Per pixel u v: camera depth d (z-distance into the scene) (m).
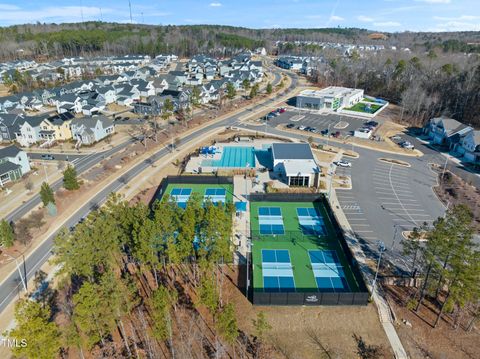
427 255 38.91
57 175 78.00
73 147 94.31
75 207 64.62
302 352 36.50
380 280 45.94
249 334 38.34
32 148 94.25
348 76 164.62
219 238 39.94
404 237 55.72
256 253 51.75
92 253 38.94
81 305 31.12
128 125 111.62
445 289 44.47
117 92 141.75
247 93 154.62
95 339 33.78
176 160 84.62
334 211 62.69
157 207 44.78
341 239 53.47
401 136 103.88
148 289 43.88
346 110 128.25
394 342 37.81
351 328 39.41
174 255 39.75
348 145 95.12
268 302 41.88
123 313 37.09
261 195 65.00
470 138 87.31
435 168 82.00
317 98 127.44
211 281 39.72
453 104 120.94
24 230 56.25
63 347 36.19
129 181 74.50
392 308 41.97
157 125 110.69
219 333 37.69
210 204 43.66
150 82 157.00
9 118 100.62
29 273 48.12
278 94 152.00
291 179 71.00
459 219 36.59
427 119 116.69
